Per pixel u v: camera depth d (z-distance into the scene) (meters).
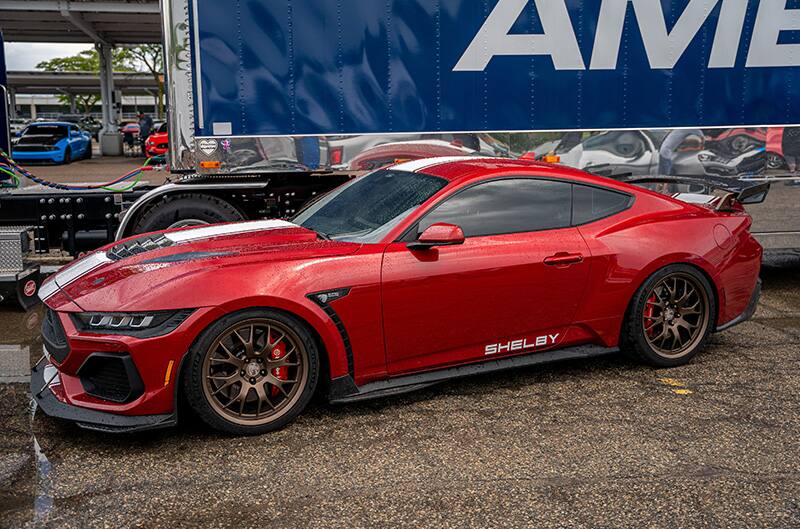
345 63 6.44
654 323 4.59
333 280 3.73
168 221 6.60
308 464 3.38
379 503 3.03
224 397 3.68
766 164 7.10
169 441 3.62
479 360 4.22
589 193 4.51
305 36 6.35
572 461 3.41
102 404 3.50
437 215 4.09
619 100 6.86
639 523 2.87
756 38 6.94
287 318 3.66
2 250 6.00
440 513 2.95
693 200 5.16
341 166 6.56
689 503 3.02
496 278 4.09
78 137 27.83
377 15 6.43
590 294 4.38
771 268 8.12
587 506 3.00
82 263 4.15
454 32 6.55
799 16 6.96
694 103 6.95
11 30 30.41
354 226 4.22
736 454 3.48
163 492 3.12
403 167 4.80
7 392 4.25
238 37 6.26
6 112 7.31
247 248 3.89
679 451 3.51
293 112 6.43
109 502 3.03
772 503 3.03
